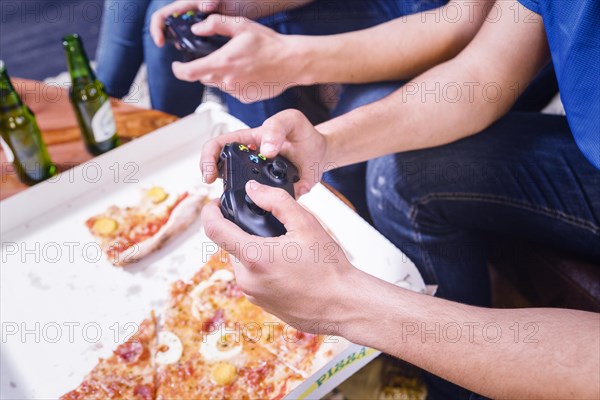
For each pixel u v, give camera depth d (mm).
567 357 676
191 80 1118
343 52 1163
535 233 1070
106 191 1128
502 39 1026
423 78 1070
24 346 909
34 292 978
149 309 971
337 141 977
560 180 1019
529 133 1087
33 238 1050
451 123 1053
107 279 1004
